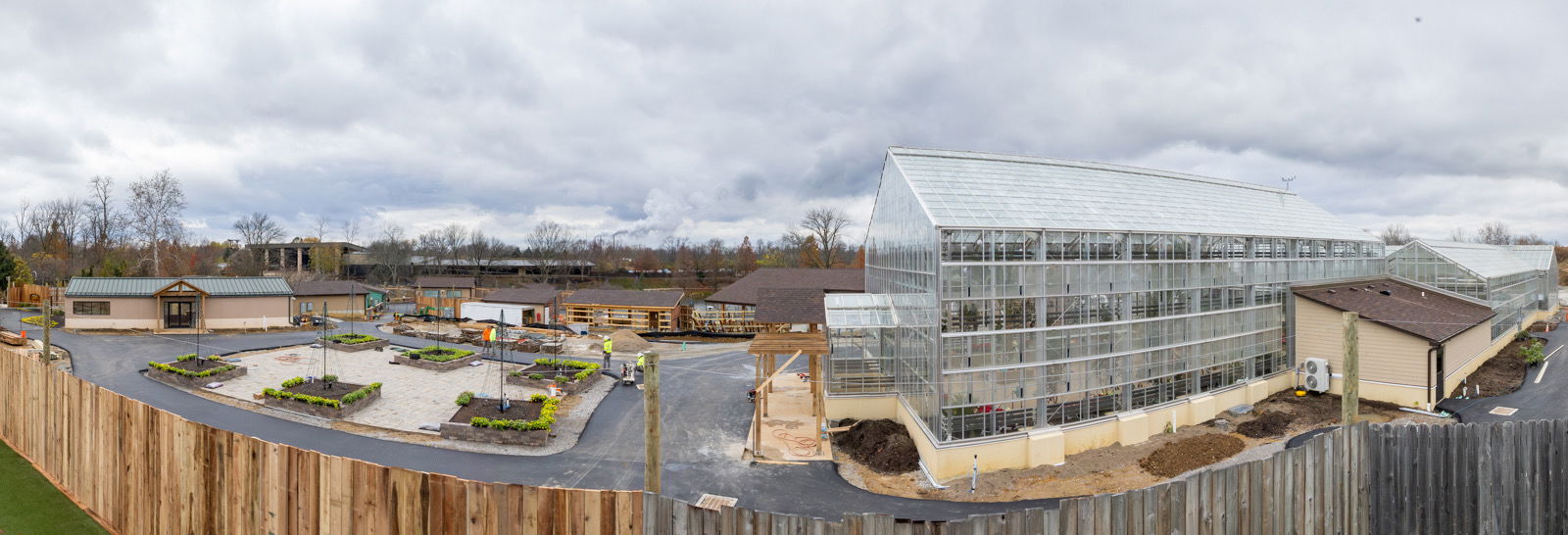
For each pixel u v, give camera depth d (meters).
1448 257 35.00
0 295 59.56
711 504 17.44
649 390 10.17
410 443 21.62
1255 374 26.19
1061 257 20.39
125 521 10.22
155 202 69.25
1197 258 23.67
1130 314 21.70
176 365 30.00
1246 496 7.57
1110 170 29.28
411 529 7.30
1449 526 8.69
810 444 22.53
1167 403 22.66
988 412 19.34
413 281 107.62
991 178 24.31
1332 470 8.39
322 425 23.20
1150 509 6.97
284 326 47.69
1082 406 20.77
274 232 115.38
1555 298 53.16
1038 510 6.61
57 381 12.17
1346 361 11.41
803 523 6.51
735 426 24.64
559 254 116.75
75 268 74.19
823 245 92.75
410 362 34.75
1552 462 8.88
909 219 22.69
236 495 8.54
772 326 37.16
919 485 18.73
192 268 86.12
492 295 59.09
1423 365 24.61
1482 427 8.73
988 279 19.31
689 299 73.88
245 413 24.22
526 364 36.19
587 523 6.99
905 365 23.58
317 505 7.85
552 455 21.05
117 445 10.38
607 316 53.88
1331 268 31.02
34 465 13.02
